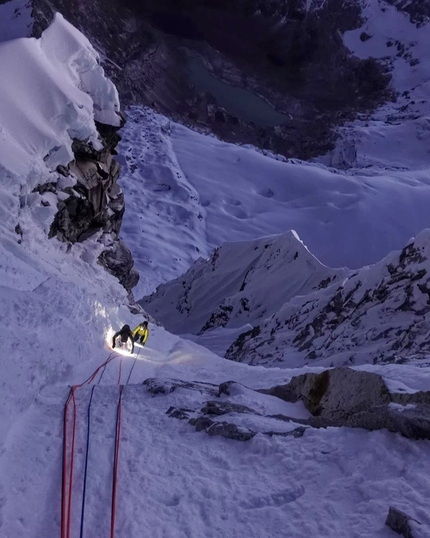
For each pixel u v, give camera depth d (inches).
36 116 758.5
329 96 7431.1
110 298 805.2
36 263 613.6
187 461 193.3
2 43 812.6
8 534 147.6
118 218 1074.7
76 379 326.6
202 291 1529.3
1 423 201.0
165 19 7042.3
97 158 895.1
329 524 150.0
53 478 179.0
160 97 6023.6
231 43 7421.3
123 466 189.2
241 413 236.8
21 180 660.7
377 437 185.8
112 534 149.7
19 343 271.6
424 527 135.5
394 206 3951.8
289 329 857.5
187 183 4188.0
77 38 905.5
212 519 157.2
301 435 203.5
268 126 6491.1
